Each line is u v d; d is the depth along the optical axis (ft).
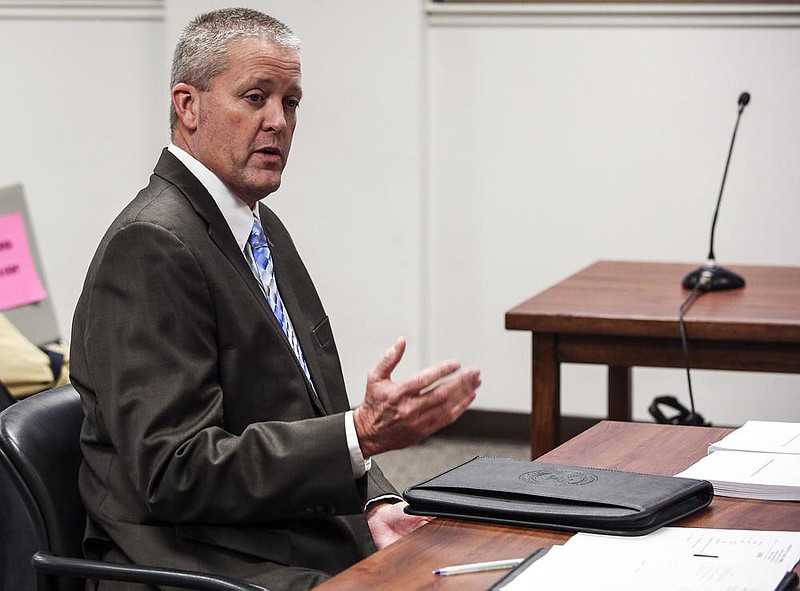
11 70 28.43
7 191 18.16
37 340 18.37
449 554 7.60
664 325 15.05
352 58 25.94
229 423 10.00
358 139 26.17
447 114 26.30
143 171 28.17
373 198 26.30
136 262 9.50
